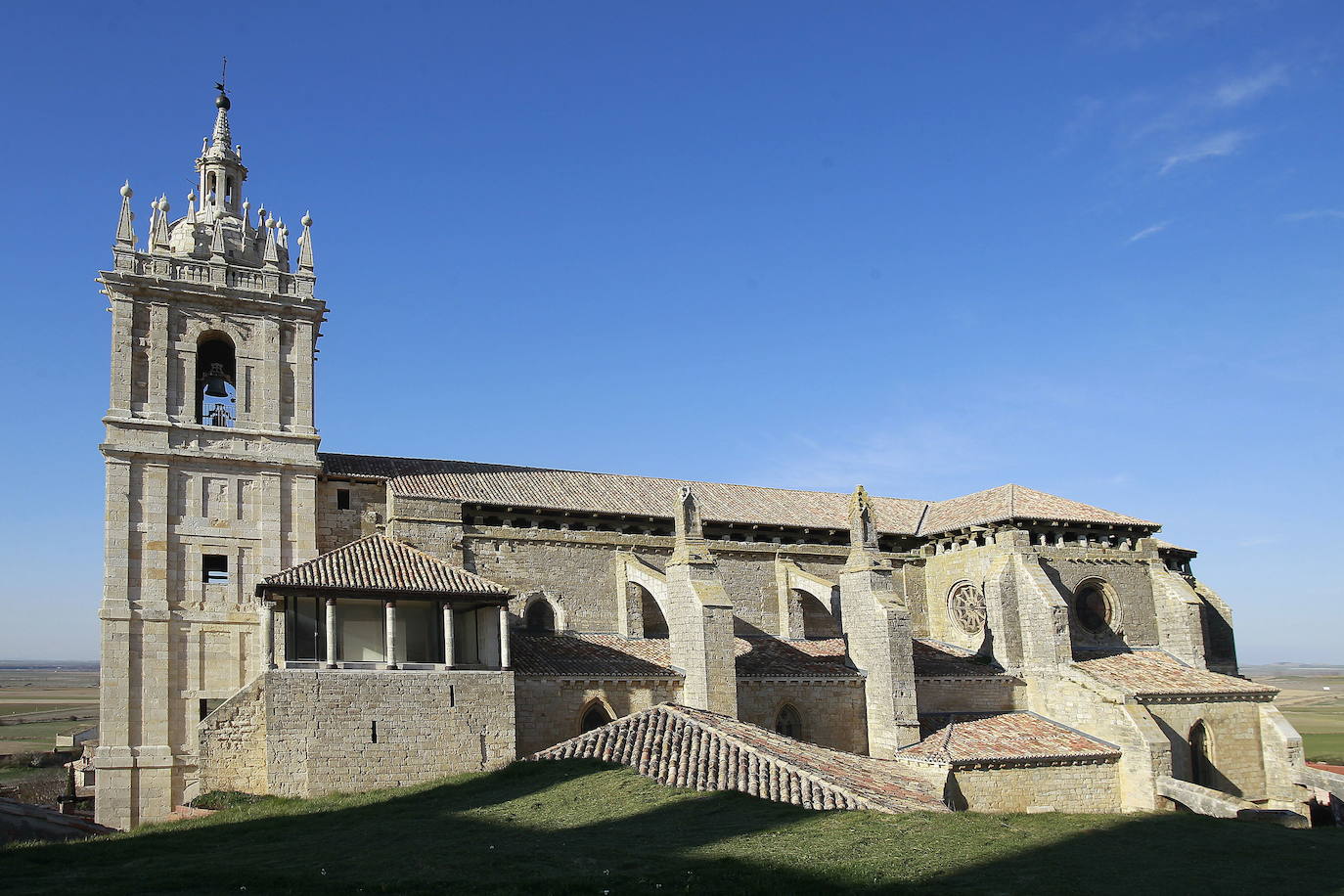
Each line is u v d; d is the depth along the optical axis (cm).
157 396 5347
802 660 6238
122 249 5375
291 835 3891
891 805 3775
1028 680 6650
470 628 5391
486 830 3631
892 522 7762
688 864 3008
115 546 5109
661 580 6053
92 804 6250
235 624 5306
